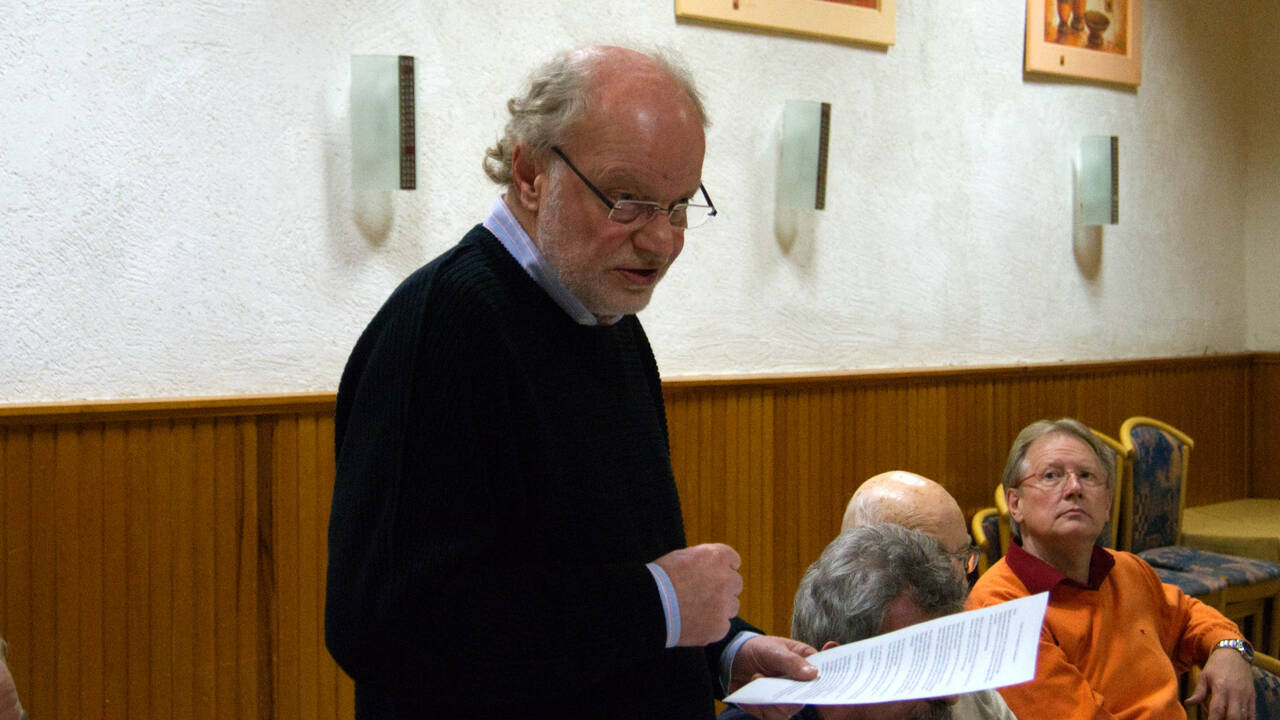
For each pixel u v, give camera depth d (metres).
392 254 3.19
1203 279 5.75
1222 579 4.08
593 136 1.24
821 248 4.12
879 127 4.29
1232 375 5.86
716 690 1.58
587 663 1.17
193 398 2.82
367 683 1.21
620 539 1.33
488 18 3.34
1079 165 5.03
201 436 2.83
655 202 1.25
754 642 1.51
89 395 2.73
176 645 2.79
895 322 4.36
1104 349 5.22
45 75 2.66
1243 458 5.95
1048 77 4.89
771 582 3.90
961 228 4.58
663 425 1.61
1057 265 4.98
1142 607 2.74
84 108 2.71
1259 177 5.95
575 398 1.33
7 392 2.63
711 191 3.82
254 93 2.95
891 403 4.27
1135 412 5.29
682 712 1.36
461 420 1.21
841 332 4.19
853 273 4.22
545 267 1.31
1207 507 5.64
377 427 1.22
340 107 3.09
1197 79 5.64
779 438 3.93
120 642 2.71
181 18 2.83
